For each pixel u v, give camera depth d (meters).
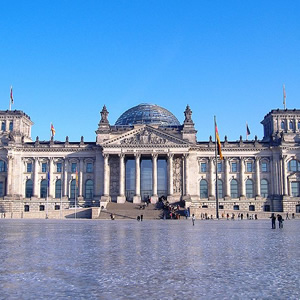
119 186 161.50
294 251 32.41
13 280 19.94
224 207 167.62
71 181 172.00
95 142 174.25
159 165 171.62
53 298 16.23
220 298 16.31
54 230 63.59
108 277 20.81
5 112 176.75
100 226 79.06
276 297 16.48
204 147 170.88
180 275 21.38
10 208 166.50
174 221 112.44
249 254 30.38
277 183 167.62
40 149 172.62
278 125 173.75
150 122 191.50
